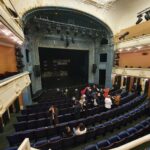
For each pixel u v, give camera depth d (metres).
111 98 9.20
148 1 11.98
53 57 18.08
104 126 5.87
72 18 14.45
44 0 11.07
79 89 16.64
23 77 7.21
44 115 7.87
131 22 14.33
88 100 9.96
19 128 6.45
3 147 5.89
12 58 9.04
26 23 11.12
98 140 5.94
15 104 9.41
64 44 16.62
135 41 12.27
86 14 13.59
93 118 6.90
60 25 13.44
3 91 3.92
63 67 19.42
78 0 12.55
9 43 8.48
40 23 12.41
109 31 15.48
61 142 4.87
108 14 14.62
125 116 6.90
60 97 12.95
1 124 7.06
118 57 15.61
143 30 12.15
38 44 14.72
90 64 19.22
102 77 18.42
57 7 11.85
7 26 4.52
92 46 18.80
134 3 13.12
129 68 13.23
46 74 18.06
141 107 8.06
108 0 13.18
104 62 17.75
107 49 16.64
